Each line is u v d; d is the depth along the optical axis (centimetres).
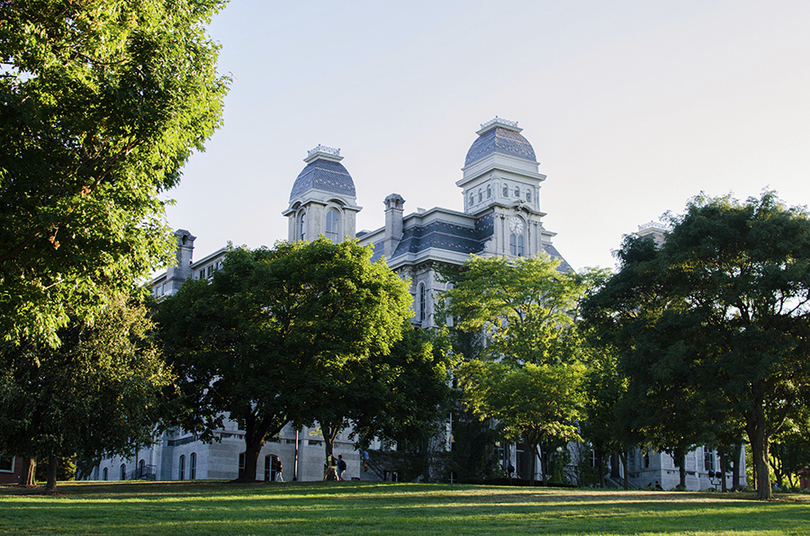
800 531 2588
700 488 10088
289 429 7975
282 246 5969
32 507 2828
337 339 5128
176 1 2405
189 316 5266
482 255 9606
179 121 2302
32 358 3884
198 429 5653
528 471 6275
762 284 4381
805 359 4575
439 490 4353
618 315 5431
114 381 4072
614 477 9650
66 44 2216
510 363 6456
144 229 2386
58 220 2098
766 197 4747
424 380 5944
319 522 2492
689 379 4597
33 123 2053
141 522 2439
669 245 4788
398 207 10138
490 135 10625
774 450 8275
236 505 3130
